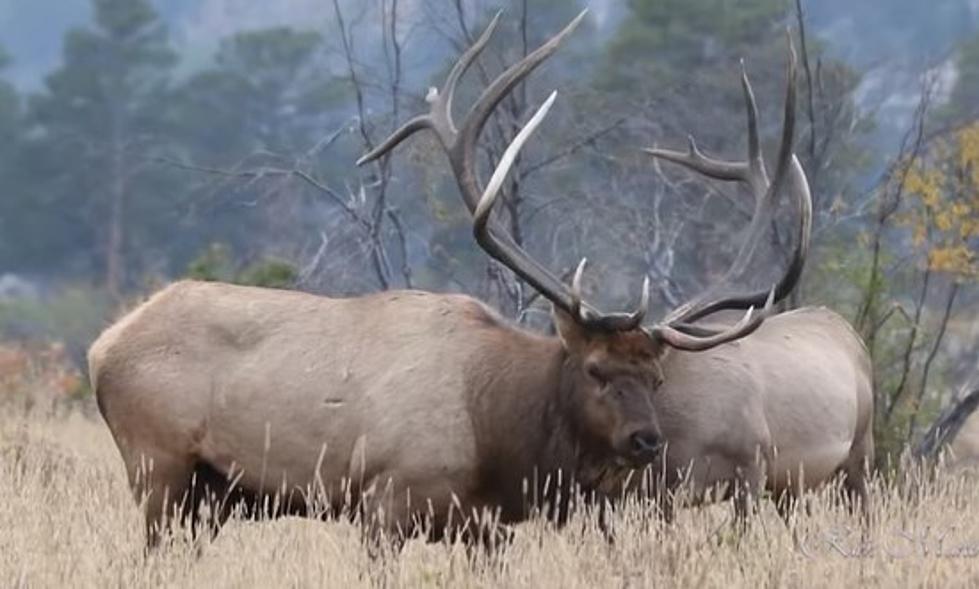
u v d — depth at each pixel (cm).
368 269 3731
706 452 2559
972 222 3531
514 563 2269
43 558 2273
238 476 2436
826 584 2233
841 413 2731
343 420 2408
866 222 4438
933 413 3391
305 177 3712
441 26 4028
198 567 2298
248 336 2456
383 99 3938
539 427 2395
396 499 2386
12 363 4581
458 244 4216
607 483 2412
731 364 2606
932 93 5219
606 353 2364
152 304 2494
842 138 4481
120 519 2553
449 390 2403
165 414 2445
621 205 4144
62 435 3847
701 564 2261
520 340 2436
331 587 2233
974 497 2689
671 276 4006
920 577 2234
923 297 3522
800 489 2608
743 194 4444
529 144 3916
